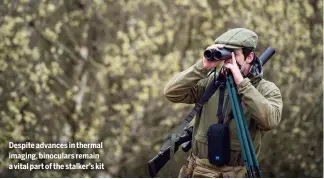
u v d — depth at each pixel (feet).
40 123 77.71
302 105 84.12
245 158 27.35
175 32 81.20
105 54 79.71
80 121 79.87
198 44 81.05
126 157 81.51
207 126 29.60
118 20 82.12
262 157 83.56
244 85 27.43
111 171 80.89
